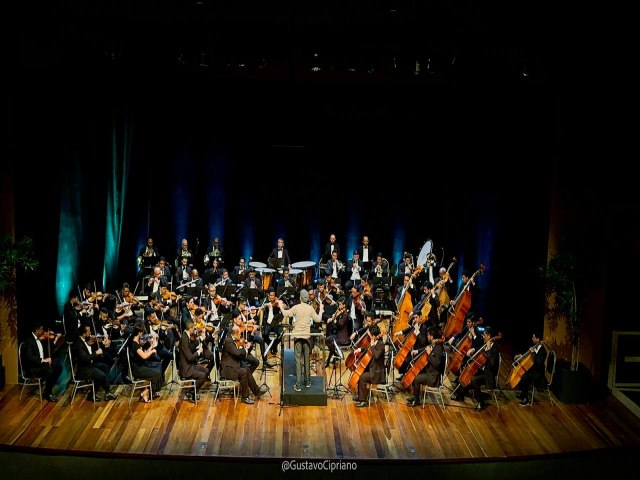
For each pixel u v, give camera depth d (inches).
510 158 569.3
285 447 395.9
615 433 425.4
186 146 639.8
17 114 453.1
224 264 653.9
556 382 473.7
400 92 538.3
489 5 456.4
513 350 546.3
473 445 404.5
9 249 441.4
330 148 625.0
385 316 600.4
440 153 629.6
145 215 644.7
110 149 600.4
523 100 523.5
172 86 539.2
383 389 472.1
